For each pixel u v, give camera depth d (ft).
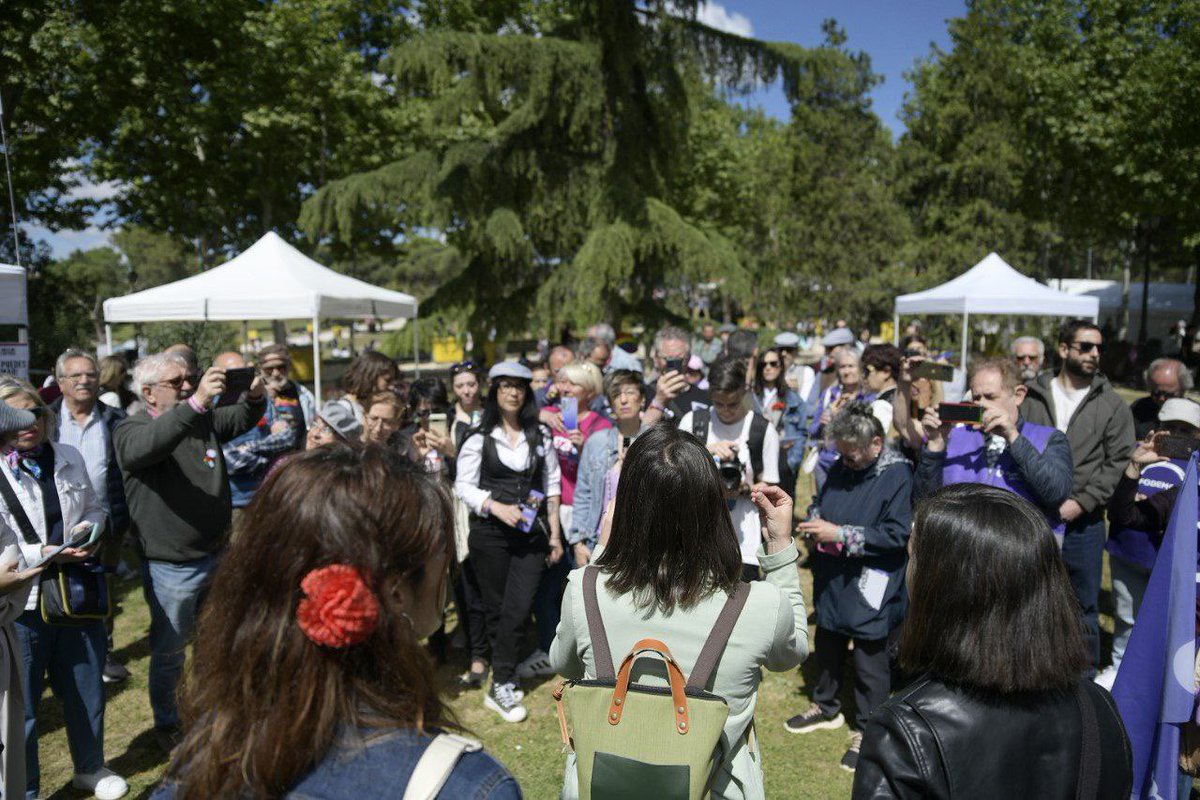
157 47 53.83
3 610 7.79
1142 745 7.13
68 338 51.47
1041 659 3.97
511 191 46.96
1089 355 12.55
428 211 46.47
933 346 71.97
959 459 11.48
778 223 81.61
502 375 12.50
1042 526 4.25
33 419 8.10
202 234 62.13
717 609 5.42
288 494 3.22
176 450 10.48
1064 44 66.80
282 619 3.05
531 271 50.88
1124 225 70.33
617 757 4.88
